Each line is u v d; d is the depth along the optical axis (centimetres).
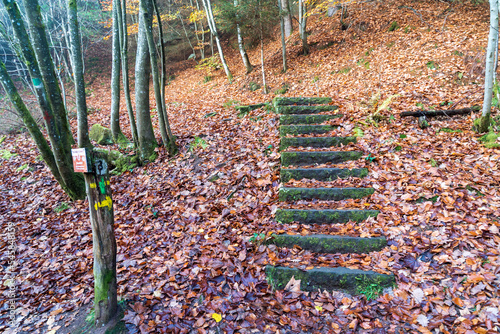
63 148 463
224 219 363
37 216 475
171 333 230
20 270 350
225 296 260
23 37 382
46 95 430
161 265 309
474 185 333
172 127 726
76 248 379
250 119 638
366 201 349
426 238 283
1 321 274
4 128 858
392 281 251
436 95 568
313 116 536
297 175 406
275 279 270
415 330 213
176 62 1812
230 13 1084
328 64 961
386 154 420
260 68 1177
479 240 270
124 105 1237
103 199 239
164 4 1883
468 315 213
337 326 224
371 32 1001
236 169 457
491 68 406
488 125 427
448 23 847
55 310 279
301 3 1083
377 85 691
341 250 292
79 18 1261
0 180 593
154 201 444
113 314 249
